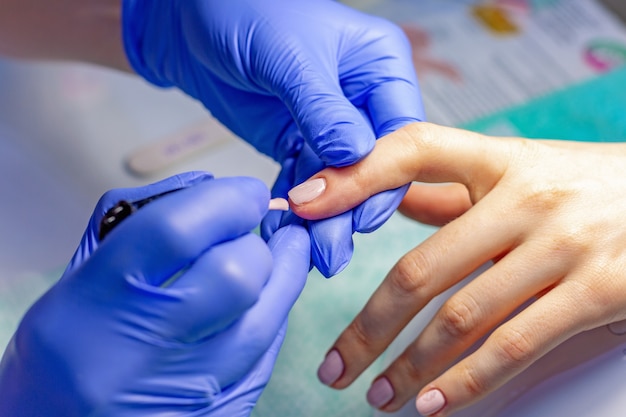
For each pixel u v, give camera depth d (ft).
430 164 0.99
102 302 0.83
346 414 1.16
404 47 1.10
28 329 0.85
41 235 1.31
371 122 1.07
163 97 1.48
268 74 1.03
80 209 1.34
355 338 1.03
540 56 1.59
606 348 0.95
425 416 0.98
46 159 1.38
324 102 0.98
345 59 1.07
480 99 1.51
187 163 1.39
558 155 1.02
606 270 0.95
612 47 1.62
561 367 0.96
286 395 1.17
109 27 1.28
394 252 1.32
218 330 0.86
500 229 0.99
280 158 1.13
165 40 1.18
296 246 0.95
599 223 0.97
